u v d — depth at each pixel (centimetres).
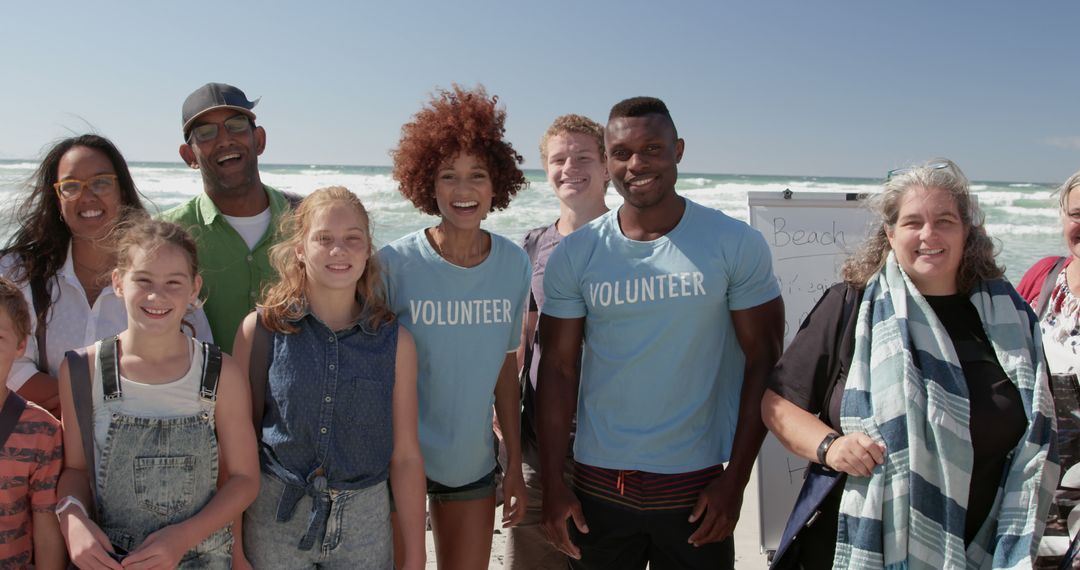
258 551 266
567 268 321
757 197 464
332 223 270
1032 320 265
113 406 248
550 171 434
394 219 1770
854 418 259
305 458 265
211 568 253
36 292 303
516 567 393
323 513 262
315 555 263
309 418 264
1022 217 2212
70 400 251
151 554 232
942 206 257
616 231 315
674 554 309
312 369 266
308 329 273
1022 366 252
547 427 323
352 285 278
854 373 266
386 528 277
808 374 279
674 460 302
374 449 271
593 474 313
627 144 301
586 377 322
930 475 247
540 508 386
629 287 304
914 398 251
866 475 253
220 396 257
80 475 252
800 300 449
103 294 305
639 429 305
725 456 312
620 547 316
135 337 252
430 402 314
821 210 461
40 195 312
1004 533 241
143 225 259
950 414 249
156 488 247
